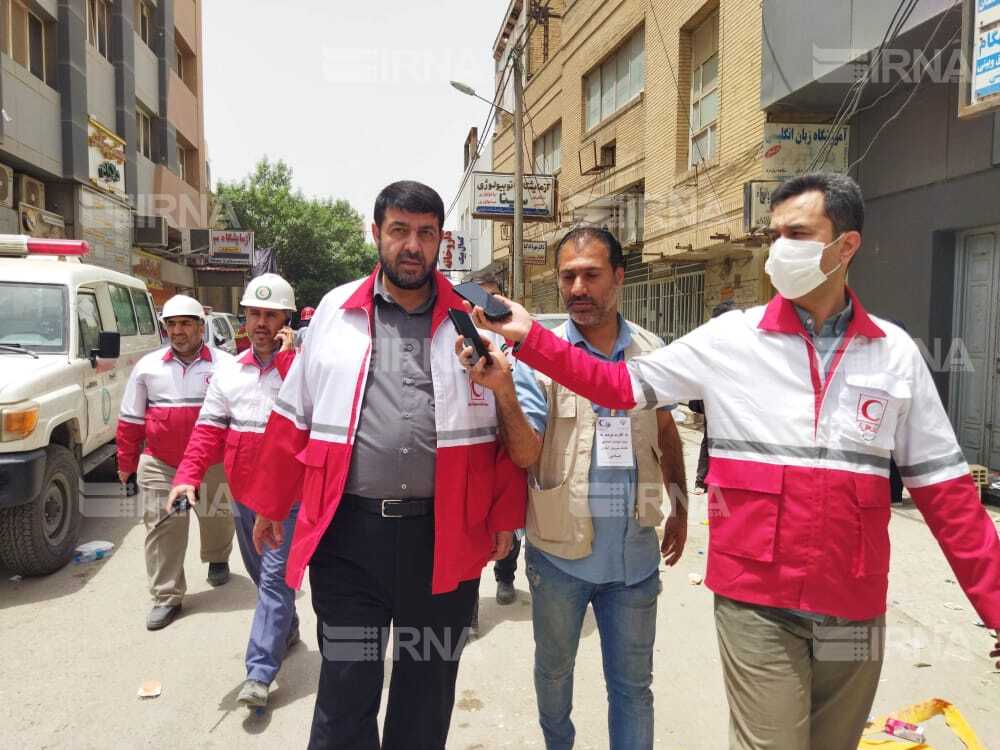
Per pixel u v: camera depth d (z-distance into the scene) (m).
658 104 12.24
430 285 2.24
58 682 3.39
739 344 1.86
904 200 7.17
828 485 1.74
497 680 3.39
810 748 1.94
